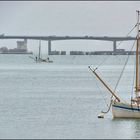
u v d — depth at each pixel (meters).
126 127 122.12
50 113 142.50
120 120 129.88
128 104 130.50
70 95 186.38
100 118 133.00
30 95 186.50
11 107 153.88
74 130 119.25
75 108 151.50
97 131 118.19
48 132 117.25
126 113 130.75
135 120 129.38
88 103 162.88
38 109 149.75
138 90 132.50
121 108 130.75
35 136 113.31
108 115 136.88
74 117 135.88
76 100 170.62
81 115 138.75
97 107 153.62
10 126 123.88
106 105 157.88
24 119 133.25
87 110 147.62
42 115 139.38
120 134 115.38
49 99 173.62
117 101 134.88
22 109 149.75
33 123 127.69
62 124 126.12
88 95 186.38
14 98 176.62
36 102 165.12
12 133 116.25
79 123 127.31
